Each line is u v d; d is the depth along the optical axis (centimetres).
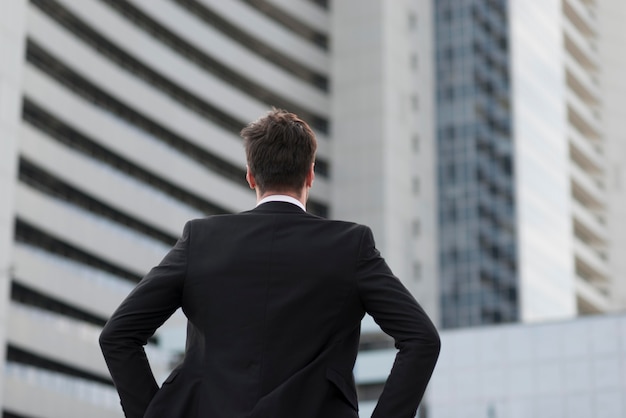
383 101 10456
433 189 10831
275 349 437
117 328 444
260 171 469
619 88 14262
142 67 8506
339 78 10581
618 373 7956
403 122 10650
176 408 435
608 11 14538
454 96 11412
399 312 444
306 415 427
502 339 8394
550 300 11550
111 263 7612
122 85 7894
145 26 8656
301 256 449
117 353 443
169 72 8431
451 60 11475
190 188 8412
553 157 12225
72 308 7356
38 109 7212
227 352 438
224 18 9331
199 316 447
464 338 8519
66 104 7350
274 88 9694
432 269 10525
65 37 7400
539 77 12206
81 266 7344
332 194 10362
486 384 8362
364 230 460
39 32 7175
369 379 7706
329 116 10494
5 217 6625
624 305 13488
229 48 9194
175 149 8738
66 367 7162
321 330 443
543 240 11600
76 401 7106
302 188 473
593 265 13025
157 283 451
